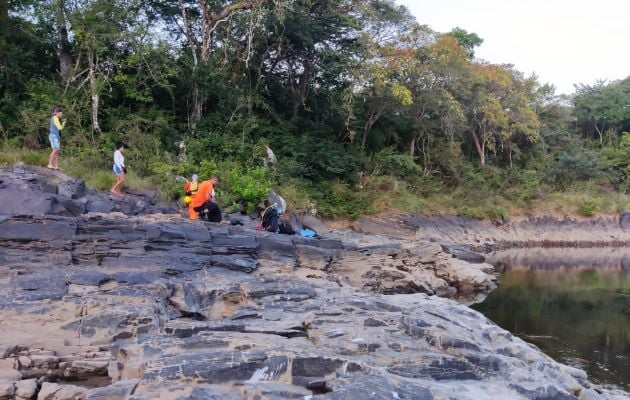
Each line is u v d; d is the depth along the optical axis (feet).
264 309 31.86
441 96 98.53
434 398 18.79
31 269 35.68
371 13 84.69
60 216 38.81
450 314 31.78
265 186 62.64
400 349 24.06
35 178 44.60
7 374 23.98
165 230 41.60
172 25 81.87
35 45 69.51
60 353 26.73
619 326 42.98
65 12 66.18
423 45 94.63
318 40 84.17
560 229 116.06
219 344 23.67
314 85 89.56
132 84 68.80
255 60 83.92
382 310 31.04
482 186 112.78
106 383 24.52
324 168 84.28
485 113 113.29
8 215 37.35
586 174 134.00
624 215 121.49
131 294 32.40
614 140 156.66
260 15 72.02
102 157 59.41
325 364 21.42
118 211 47.57
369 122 96.73
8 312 29.04
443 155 107.34
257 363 21.17
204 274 40.73
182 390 19.11
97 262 38.60
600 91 162.61
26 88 63.87
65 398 21.85
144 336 26.43
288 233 56.08
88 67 67.82
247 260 44.57
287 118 89.15
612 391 28.68
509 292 57.57
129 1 70.03
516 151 128.47
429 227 93.04
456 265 62.13
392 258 60.18
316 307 31.63
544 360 27.32
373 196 87.76
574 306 50.31
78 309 29.89
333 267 53.11
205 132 71.77
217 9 78.28
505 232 109.09
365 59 85.76
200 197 49.29
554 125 142.72
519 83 126.52
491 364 24.00
